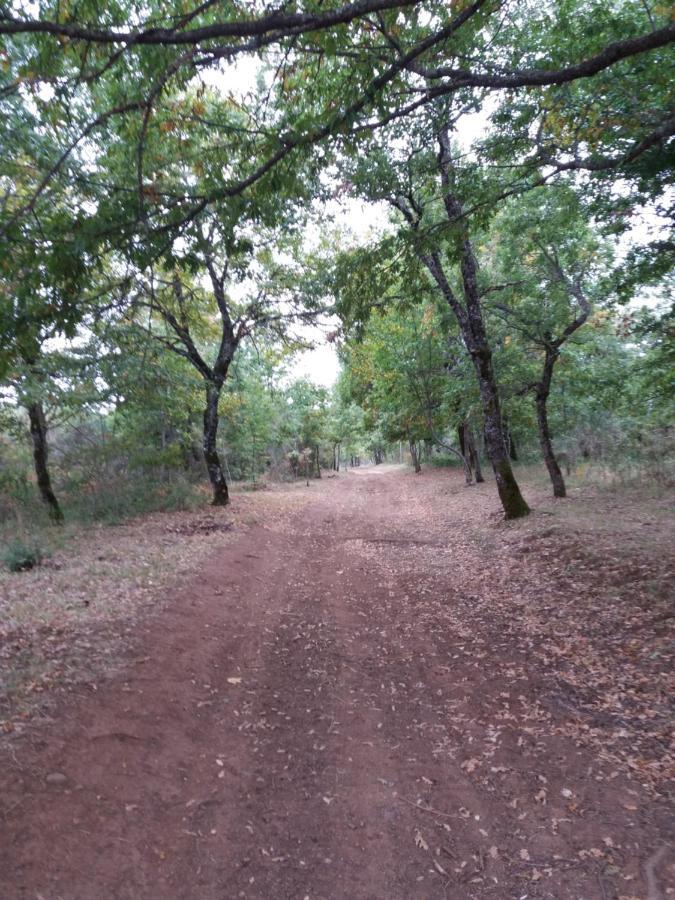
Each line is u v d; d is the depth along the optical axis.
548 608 8.04
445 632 7.60
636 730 4.74
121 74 5.53
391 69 5.48
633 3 7.74
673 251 9.43
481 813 3.88
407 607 8.89
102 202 5.61
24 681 5.25
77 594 8.38
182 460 23.47
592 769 4.27
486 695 5.65
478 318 14.34
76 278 5.35
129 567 10.14
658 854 3.35
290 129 6.77
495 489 22.30
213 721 5.22
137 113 7.02
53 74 5.25
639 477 17.19
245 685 6.04
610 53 5.00
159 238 5.73
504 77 5.61
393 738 4.96
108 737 4.54
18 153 8.13
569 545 10.52
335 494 29.77
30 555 10.67
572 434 22.48
